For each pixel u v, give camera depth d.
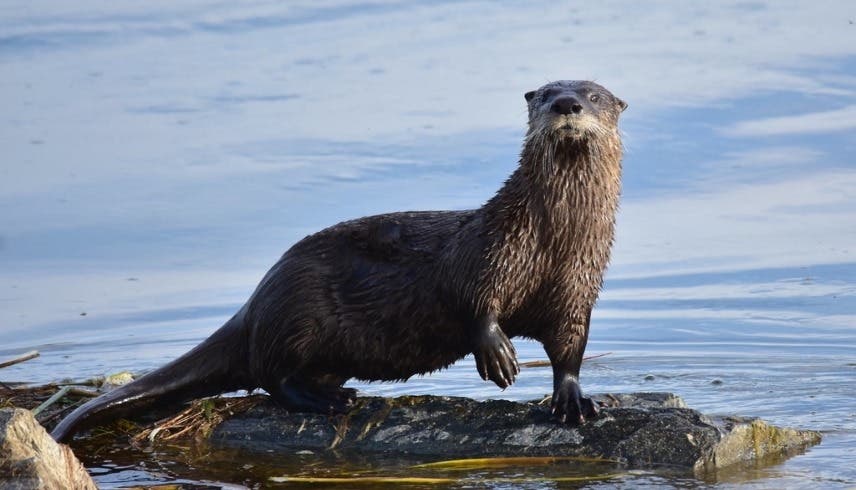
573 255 29.36
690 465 28.30
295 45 62.34
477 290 29.34
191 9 66.31
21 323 41.31
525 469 28.42
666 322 40.31
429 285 30.20
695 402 33.38
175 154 52.53
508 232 29.16
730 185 49.25
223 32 64.12
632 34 61.41
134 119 55.62
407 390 35.75
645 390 34.59
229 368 32.44
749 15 63.66
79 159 52.16
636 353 38.12
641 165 50.44
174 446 30.80
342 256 31.19
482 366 29.56
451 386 36.03
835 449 29.53
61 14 65.69
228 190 49.38
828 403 33.12
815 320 39.97
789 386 34.66
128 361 38.12
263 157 51.66
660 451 28.69
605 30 62.62
